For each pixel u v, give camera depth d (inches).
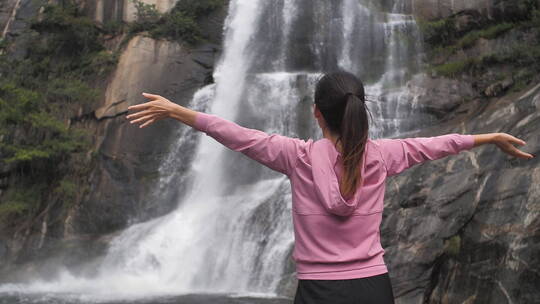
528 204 347.3
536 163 370.6
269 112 783.1
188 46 906.1
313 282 87.0
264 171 714.2
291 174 91.4
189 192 745.0
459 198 407.2
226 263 581.9
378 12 839.1
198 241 626.5
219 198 695.1
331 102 90.5
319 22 868.0
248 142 91.4
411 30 794.8
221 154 750.5
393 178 471.2
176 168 774.5
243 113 796.6
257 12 912.3
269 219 583.8
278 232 564.4
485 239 363.3
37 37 965.2
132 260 647.1
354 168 87.2
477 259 363.6
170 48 895.1
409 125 689.0
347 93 89.6
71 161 812.0
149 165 786.2
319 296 86.0
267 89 799.7
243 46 903.1
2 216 768.9
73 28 926.4
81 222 746.8
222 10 946.7
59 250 710.5
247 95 808.9
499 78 646.5
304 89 773.3
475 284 356.2
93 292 536.4
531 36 677.3
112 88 865.5
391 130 695.7
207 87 860.0
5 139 839.1
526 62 634.8
